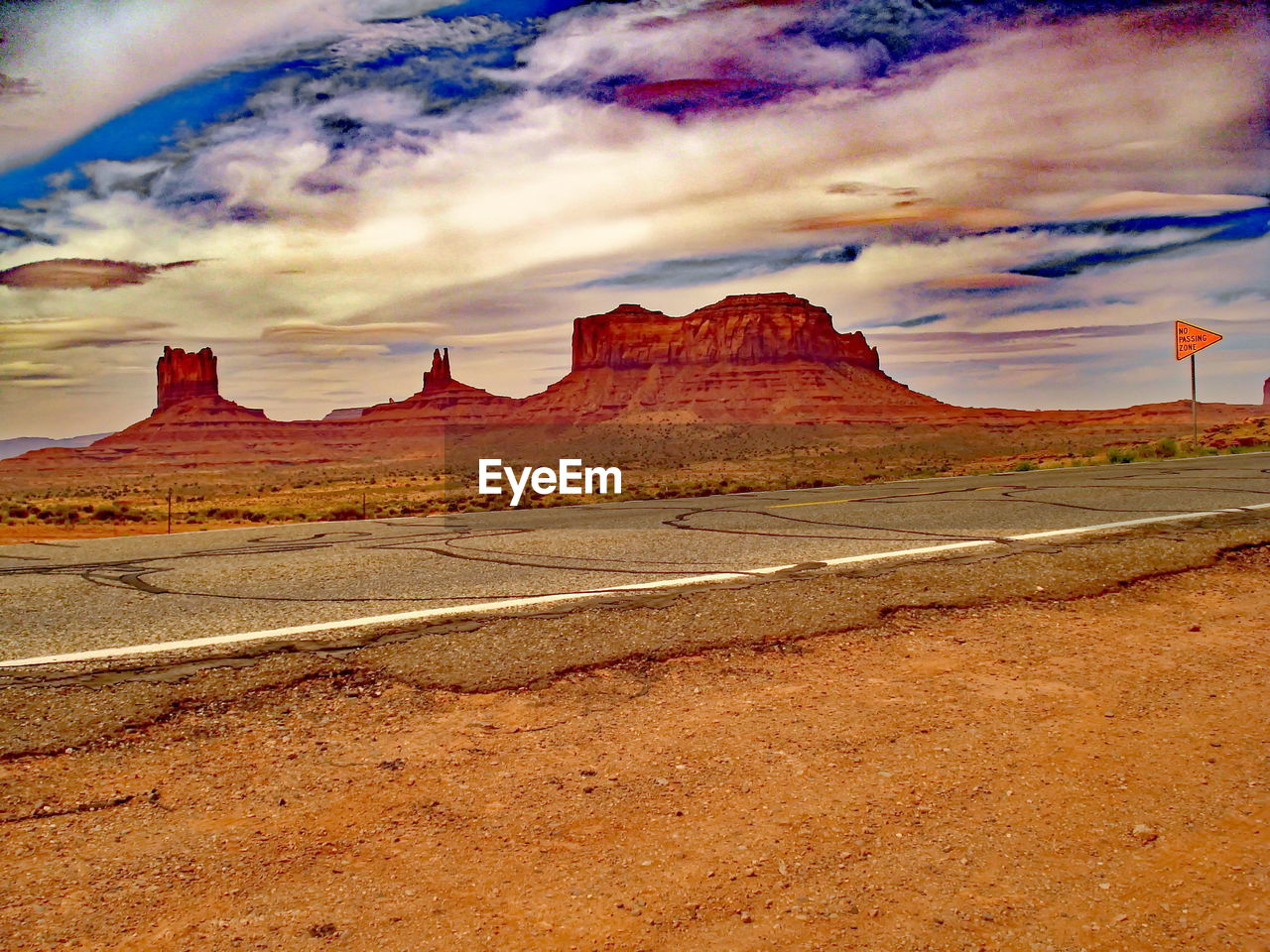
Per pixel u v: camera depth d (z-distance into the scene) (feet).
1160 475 55.62
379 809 11.27
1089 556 25.90
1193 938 8.36
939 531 33.22
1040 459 133.08
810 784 11.77
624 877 9.61
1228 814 10.78
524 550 31.76
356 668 16.67
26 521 117.39
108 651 18.11
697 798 11.43
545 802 11.39
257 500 218.18
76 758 12.84
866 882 9.42
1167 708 14.44
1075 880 9.41
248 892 9.39
